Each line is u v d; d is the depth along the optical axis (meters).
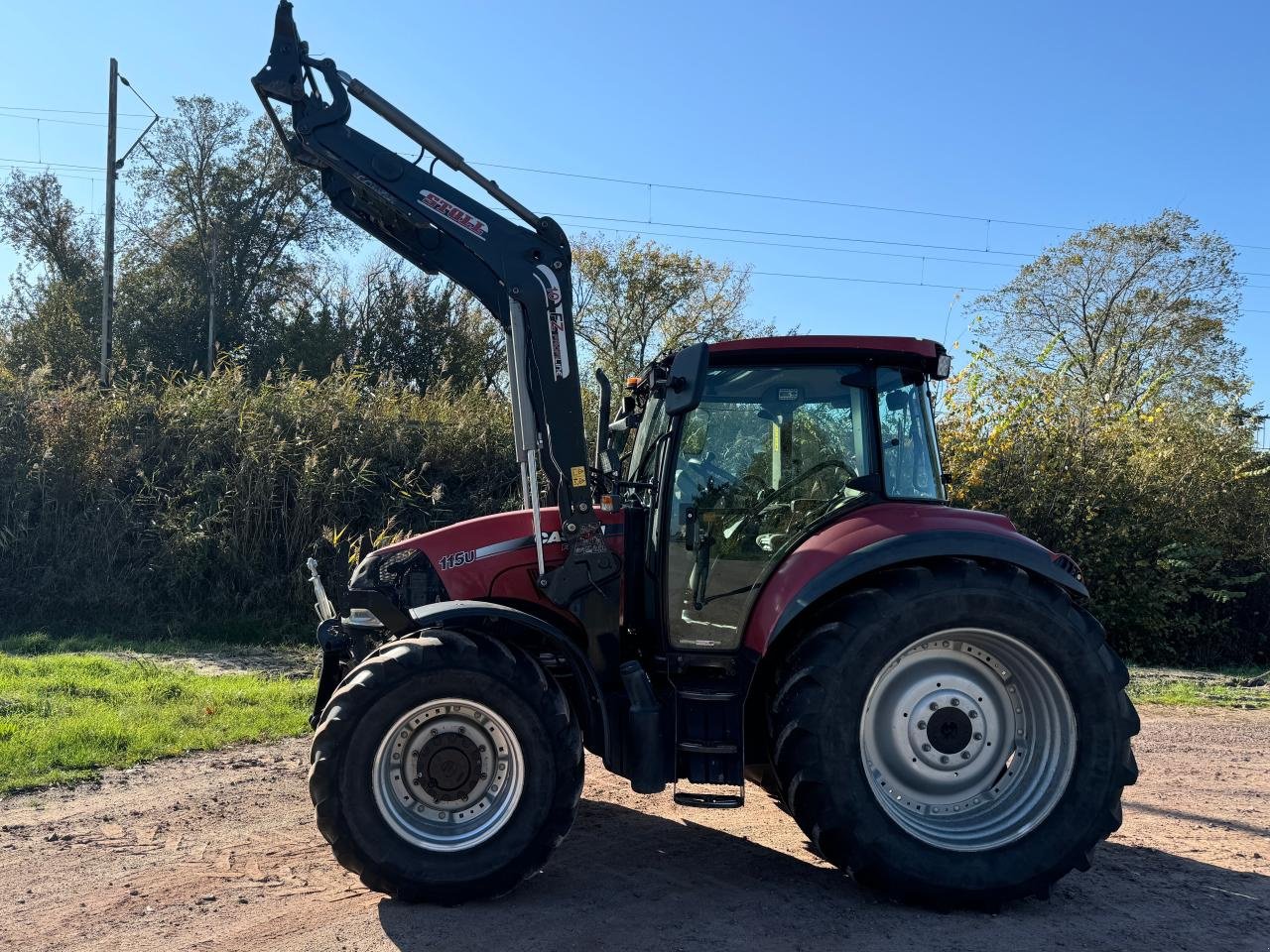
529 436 4.20
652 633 4.34
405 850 3.59
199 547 10.26
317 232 33.22
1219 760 6.39
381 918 3.50
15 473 10.34
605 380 4.84
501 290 4.35
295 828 4.50
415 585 4.36
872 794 3.71
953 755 3.92
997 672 3.98
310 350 27.73
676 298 34.94
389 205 4.25
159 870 3.96
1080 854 3.73
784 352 4.27
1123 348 30.97
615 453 4.46
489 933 3.38
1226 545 12.45
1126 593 12.04
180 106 31.39
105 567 10.30
